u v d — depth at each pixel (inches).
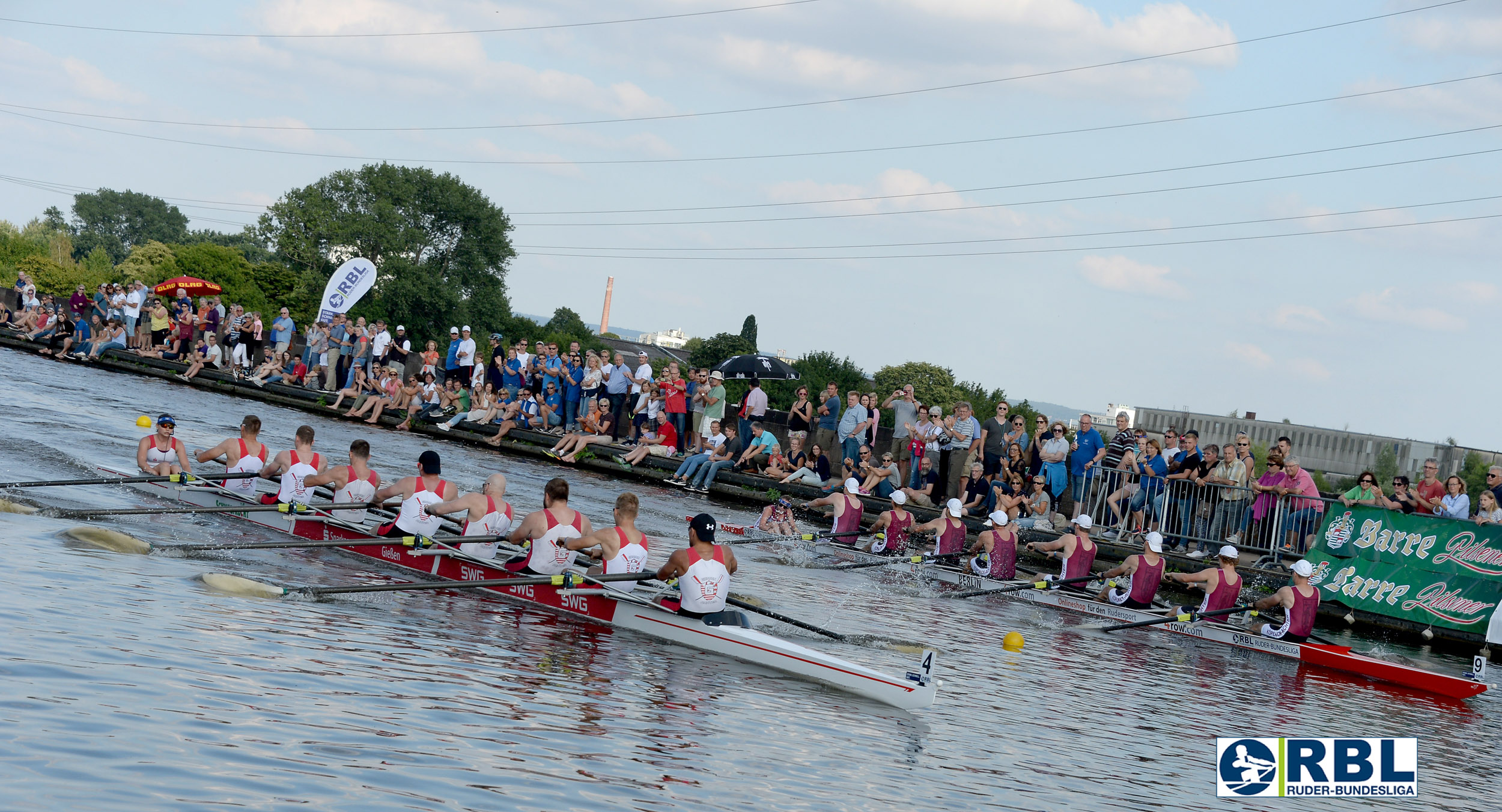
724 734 329.4
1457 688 557.9
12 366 1280.8
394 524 526.0
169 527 542.3
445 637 400.2
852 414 1016.9
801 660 420.5
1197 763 374.6
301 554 519.8
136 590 392.5
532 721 313.0
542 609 478.9
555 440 1176.8
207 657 322.3
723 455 1085.1
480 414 1237.7
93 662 299.3
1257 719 454.9
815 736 341.4
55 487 594.9
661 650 433.1
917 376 3417.8
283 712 284.5
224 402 1245.1
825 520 991.6
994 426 991.0
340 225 3339.1
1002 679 468.8
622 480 1085.8
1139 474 850.1
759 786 286.4
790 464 1051.3
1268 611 695.7
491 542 514.3
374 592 458.0
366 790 242.4
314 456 581.9
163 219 6648.6
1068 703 439.8
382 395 1286.9
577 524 483.8
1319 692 531.2
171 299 1900.8
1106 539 856.9
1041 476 876.6
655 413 1145.4
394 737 279.7
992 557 723.4
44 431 788.6
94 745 242.8
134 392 1190.3
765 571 690.2
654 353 4416.8
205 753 249.1
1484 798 378.3
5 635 310.7
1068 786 327.3
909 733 361.1
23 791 215.2
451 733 290.2
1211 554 815.7
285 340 1406.3
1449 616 692.1
